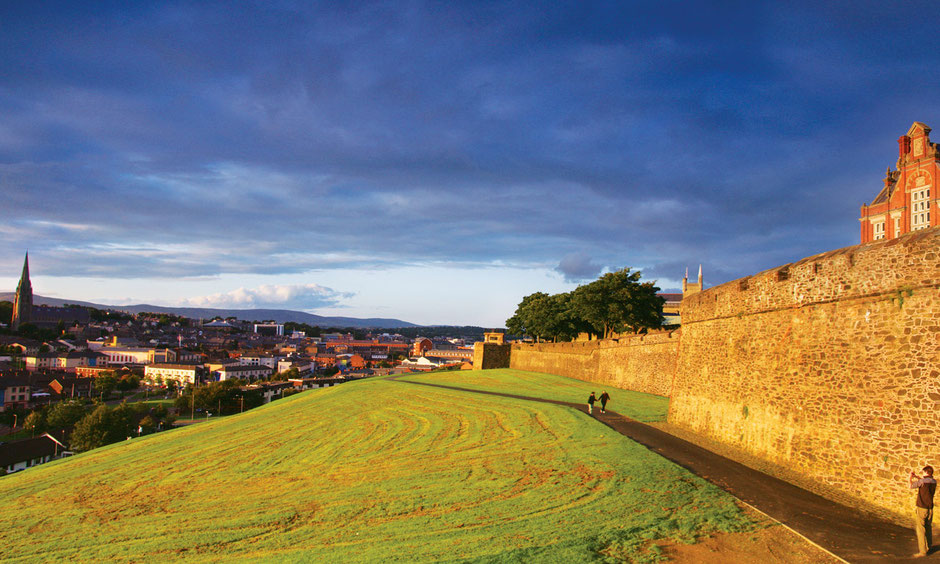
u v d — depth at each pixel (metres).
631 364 57.50
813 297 21.31
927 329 16.39
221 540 19.58
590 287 72.44
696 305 32.47
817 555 13.28
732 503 17.36
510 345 101.94
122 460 42.16
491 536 16.38
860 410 18.27
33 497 32.56
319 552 16.83
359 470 28.75
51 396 188.75
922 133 39.72
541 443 30.19
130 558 18.73
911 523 15.41
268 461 34.22
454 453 30.27
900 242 17.56
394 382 79.75
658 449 26.25
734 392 26.94
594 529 15.98
